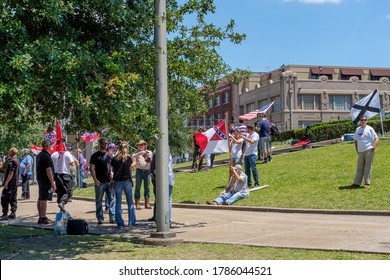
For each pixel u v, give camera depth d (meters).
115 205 12.17
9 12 7.91
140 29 10.09
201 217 13.09
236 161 17.44
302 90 60.81
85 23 9.68
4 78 7.62
